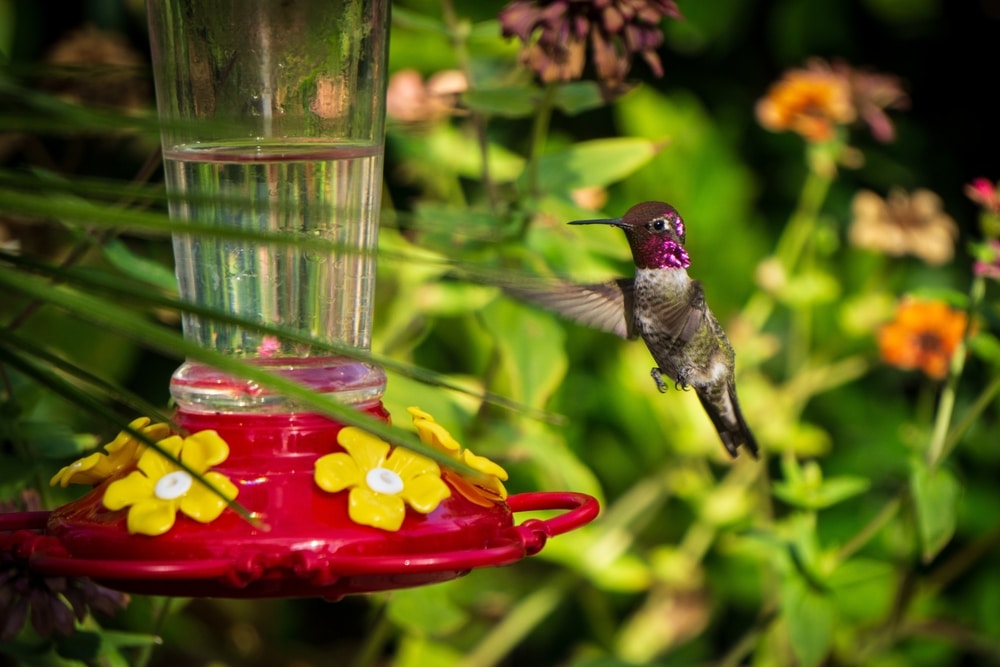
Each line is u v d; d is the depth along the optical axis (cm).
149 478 352
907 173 1109
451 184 870
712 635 985
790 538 661
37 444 496
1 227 670
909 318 762
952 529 634
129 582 337
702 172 1023
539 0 551
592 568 830
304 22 392
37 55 968
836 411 1018
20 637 459
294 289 393
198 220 388
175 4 385
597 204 760
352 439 363
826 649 626
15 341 253
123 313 217
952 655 957
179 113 389
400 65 978
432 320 866
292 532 332
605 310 557
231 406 374
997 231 676
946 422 661
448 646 908
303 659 1006
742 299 1020
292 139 395
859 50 1130
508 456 627
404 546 338
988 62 1124
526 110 581
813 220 903
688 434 878
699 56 1110
